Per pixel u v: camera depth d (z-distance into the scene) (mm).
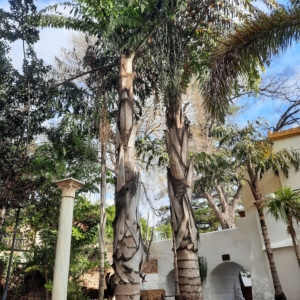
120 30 7086
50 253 10352
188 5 7203
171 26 6914
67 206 7332
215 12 7430
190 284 5277
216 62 6504
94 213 11367
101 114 8547
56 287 6512
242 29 6410
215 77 6410
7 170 7016
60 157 9406
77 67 10766
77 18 8227
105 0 7012
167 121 6535
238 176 10508
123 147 5867
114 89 8852
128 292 4840
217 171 10492
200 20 7375
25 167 7477
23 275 11453
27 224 11219
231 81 6402
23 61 8164
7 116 7465
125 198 5344
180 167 6016
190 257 5430
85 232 10766
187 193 5824
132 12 6938
